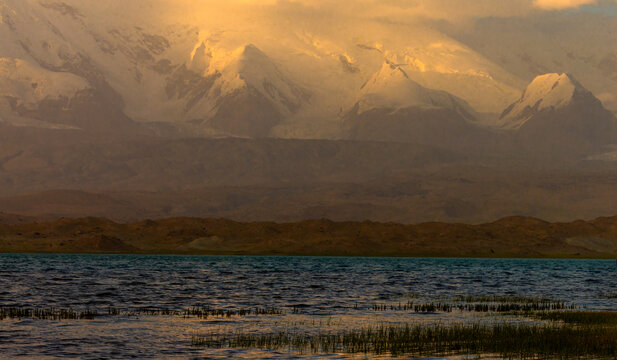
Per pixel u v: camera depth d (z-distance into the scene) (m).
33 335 58.56
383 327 63.19
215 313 73.81
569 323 64.38
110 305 80.81
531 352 48.75
